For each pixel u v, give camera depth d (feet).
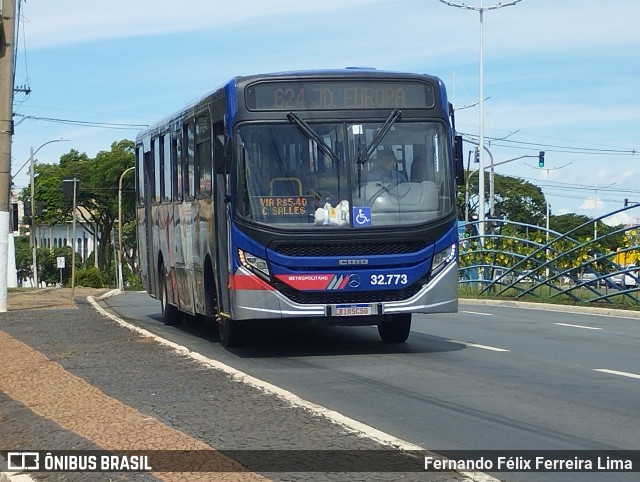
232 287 48.21
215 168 48.91
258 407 33.71
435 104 49.65
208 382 39.65
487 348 54.54
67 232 377.50
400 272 48.19
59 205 285.23
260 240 47.52
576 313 86.17
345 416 32.60
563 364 47.37
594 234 101.09
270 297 47.55
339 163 48.32
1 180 83.05
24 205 302.25
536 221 270.67
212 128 52.44
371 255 47.93
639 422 32.53
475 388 39.68
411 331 65.57
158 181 72.13
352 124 48.73
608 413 34.12
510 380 41.91
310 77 48.70
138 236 83.61
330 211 47.88
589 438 30.04
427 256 48.55
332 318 47.83
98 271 247.91
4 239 83.41
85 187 282.97
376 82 49.08
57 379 42.91
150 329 69.46
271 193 47.93
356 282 47.83
